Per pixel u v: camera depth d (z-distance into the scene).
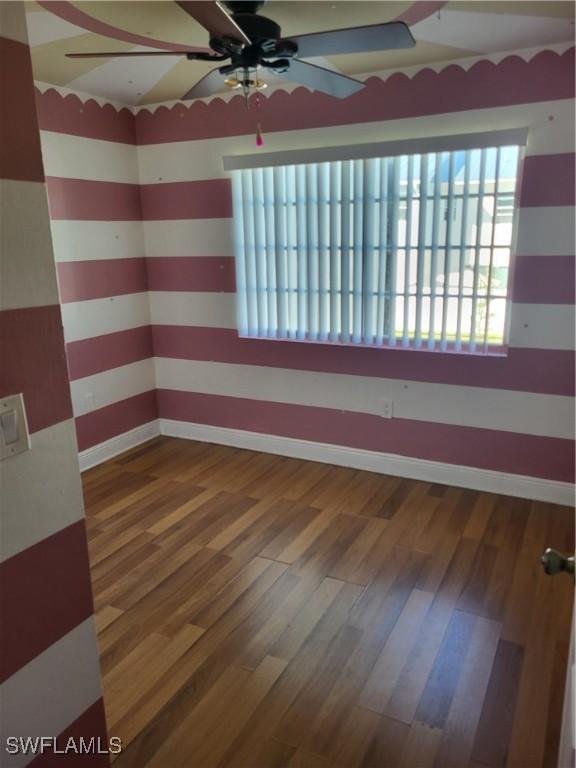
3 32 0.96
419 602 2.30
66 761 1.25
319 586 2.42
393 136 3.10
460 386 3.23
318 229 3.38
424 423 3.38
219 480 3.50
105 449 3.87
